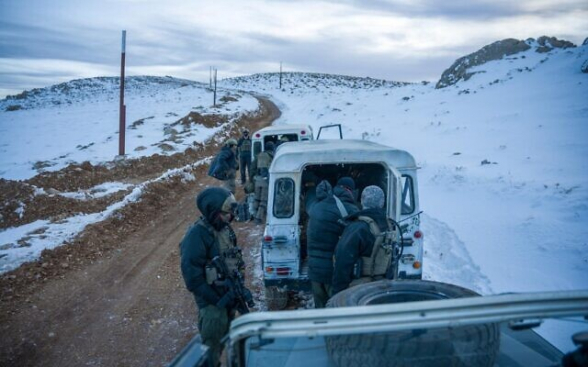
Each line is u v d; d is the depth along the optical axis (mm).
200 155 22984
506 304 1981
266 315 1968
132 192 12883
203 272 3740
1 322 6039
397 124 27422
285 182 6008
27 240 8914
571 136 16500
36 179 14750
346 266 4047
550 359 2447
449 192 12180
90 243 9273
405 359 2156
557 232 7879
